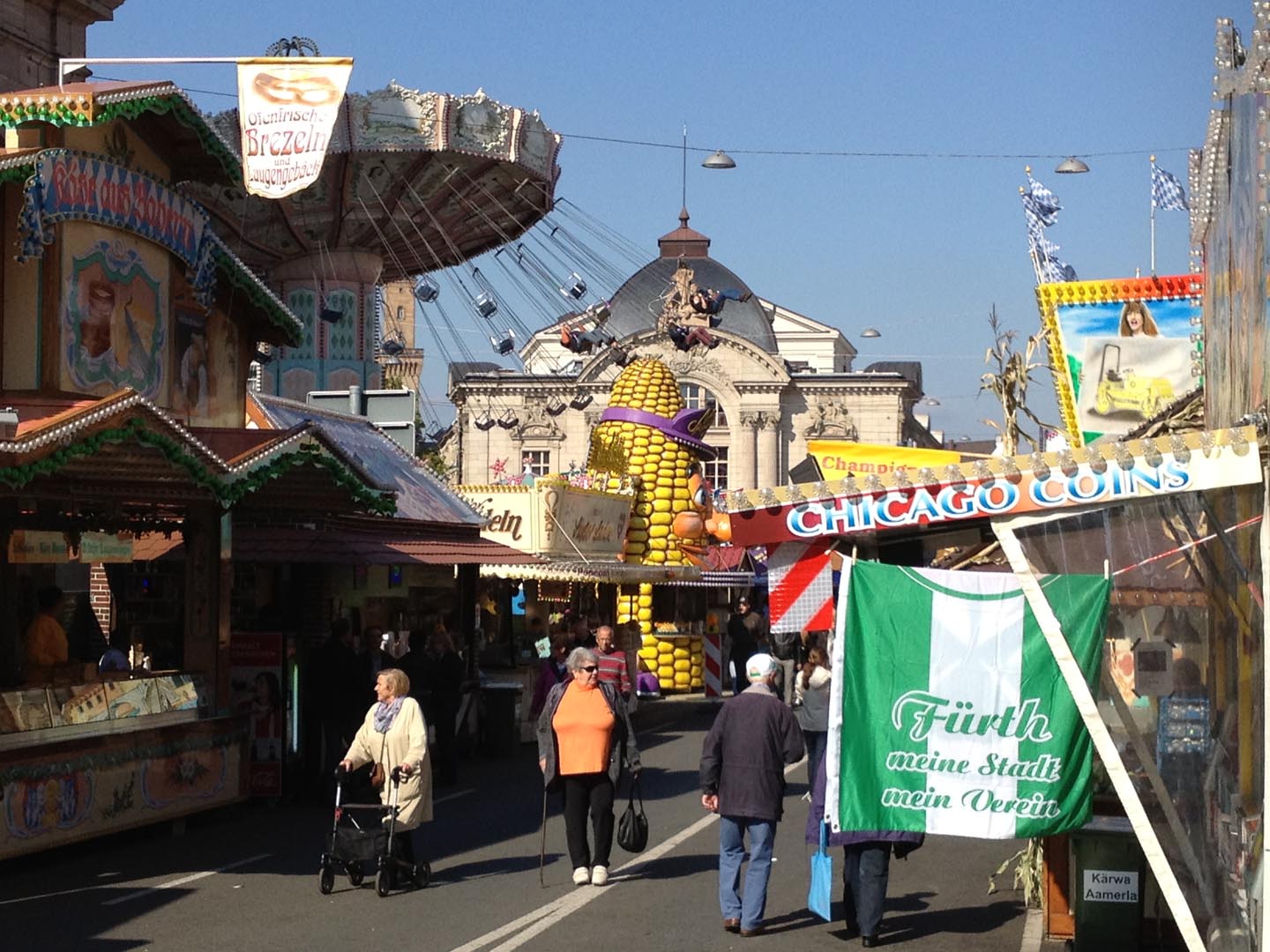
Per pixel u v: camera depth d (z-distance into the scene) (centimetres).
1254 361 805
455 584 2727
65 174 1450
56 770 1368
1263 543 734
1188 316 1812
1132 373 1823
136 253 1609
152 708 1588
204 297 1689
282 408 2409
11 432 1243
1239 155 857
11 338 1471
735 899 1098
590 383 8362
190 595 1694
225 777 1653
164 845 1507
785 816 1677
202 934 1098
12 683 1630
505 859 1408
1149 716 847
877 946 1048
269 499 1800
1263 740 732
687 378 8438
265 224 3284
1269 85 734
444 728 1991
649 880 1301
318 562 2138
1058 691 898
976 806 903
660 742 2564
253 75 1596
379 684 1284
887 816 904
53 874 1352
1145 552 849
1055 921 1048
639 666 3919
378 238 3416
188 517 1692
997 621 904
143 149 1630
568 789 1288
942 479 870
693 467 3941
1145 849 820
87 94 1435
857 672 911
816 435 8456
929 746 905
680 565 3819
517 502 3014
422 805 1266
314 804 1797
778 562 930
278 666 1778
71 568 2245
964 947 1047
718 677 3691
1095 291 1825
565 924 1121
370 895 1245
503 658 2989
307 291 3400
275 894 1252
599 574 2909
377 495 1739
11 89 2327
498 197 3378
